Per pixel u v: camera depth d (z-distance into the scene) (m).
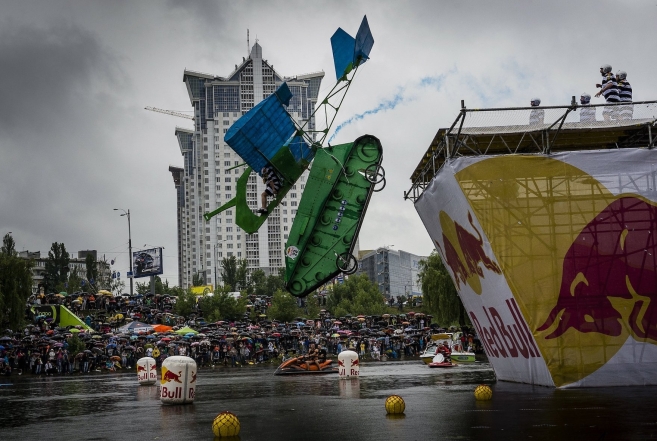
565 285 19.36
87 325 59.34
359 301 99.75
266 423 14.12
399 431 12.15
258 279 156.62
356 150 23.42
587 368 19.12
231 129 22.16
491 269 20.11
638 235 19.36
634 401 15.44
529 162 19.83
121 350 50.38
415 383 24.94
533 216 19.69
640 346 19.03
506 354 22.11
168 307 79.75
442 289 60.12
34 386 31.34
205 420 15.02
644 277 19.22
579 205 19.61
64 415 17.42
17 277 53.25
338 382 27.28
